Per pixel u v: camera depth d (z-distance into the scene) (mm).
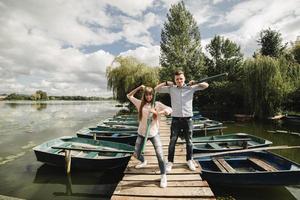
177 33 28531
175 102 4016
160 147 3711
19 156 8531
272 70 17188
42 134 13305
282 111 18562
